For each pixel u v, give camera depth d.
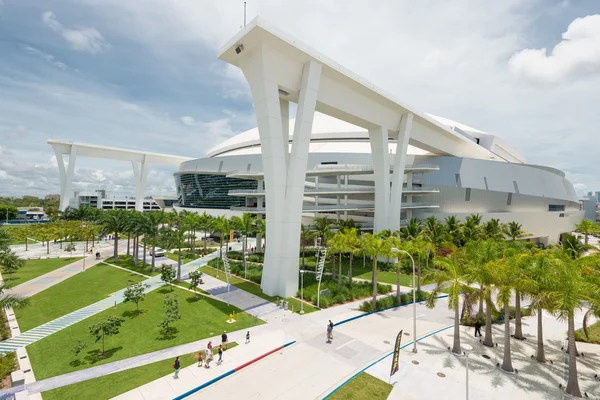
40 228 62.72
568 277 16.61
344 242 32.00
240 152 85.69
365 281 38.31
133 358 18.92
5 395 14.65
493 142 81.44
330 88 37.03
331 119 83.44
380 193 47.41
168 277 33.06
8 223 114.12
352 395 15.64
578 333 24.22
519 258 19.34
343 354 19.95
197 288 34.75
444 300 32.53
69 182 98.12
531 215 63.56
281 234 31.86
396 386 16.53
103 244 74.62
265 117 30.59
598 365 19.23
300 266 45.78
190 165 90.69
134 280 38.34
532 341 22.67
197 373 17.20
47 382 16.25
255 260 49.41
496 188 63.03
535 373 18.14
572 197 82.81
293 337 22.31
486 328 21.80
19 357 19.05
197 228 56.59
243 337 22.14
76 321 24.89
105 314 26.47
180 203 101.94
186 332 22.81
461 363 19.12
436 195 63.91
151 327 23.70
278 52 30.31
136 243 49.94
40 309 27.77
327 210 54.72
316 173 55.50
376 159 47.69
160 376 16.89
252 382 16.67
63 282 37.28
